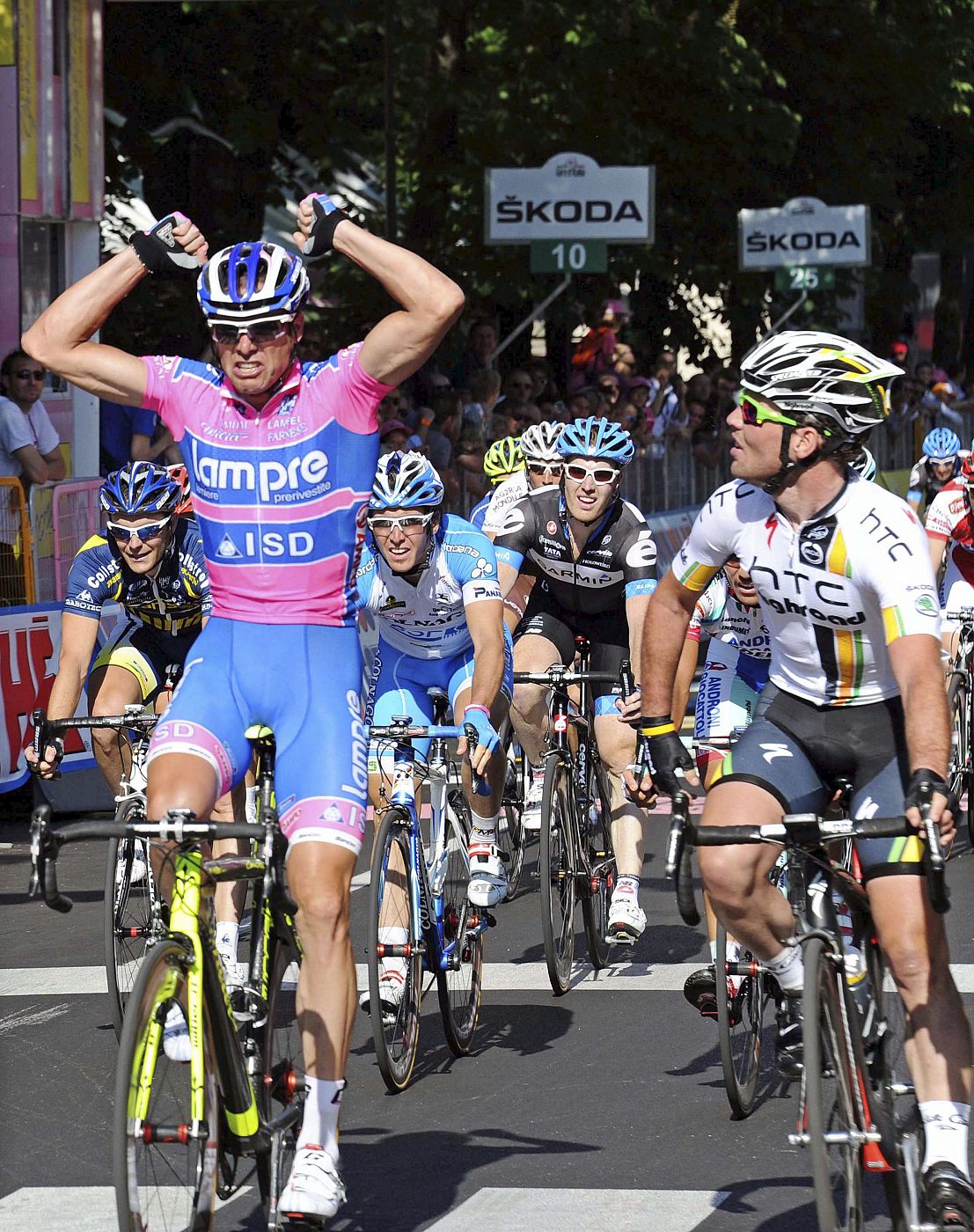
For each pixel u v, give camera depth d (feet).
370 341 42.04
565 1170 48.91
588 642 77.05
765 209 232.53
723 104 236.02
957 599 94.89
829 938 39.52
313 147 221.87
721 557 43.75
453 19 213.66
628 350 199.00
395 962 56.44
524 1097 55.77
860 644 42.32
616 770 71.05
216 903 56.13
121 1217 35.88
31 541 109.40
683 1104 54.90
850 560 41.16
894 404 254.88
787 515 41.91
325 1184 40.04
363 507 42.98
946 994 40.75
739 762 43.06
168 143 201.67
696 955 73.97
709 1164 49.29
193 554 65.26
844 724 43.24
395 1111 54.75
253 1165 49.65
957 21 268.21
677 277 248.11
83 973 71.46
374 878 55.83
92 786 106.52
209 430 42.57
